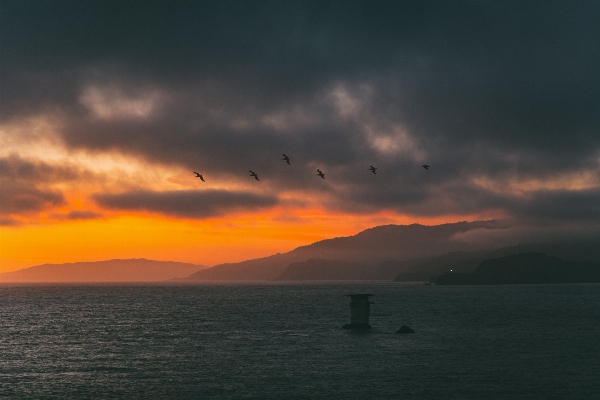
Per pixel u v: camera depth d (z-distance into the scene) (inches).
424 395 1863.9
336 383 2054.6
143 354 2785.4
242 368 2367.1
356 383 2050.9
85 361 2578.7
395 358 2588.6
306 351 2837.1
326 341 3228.3
